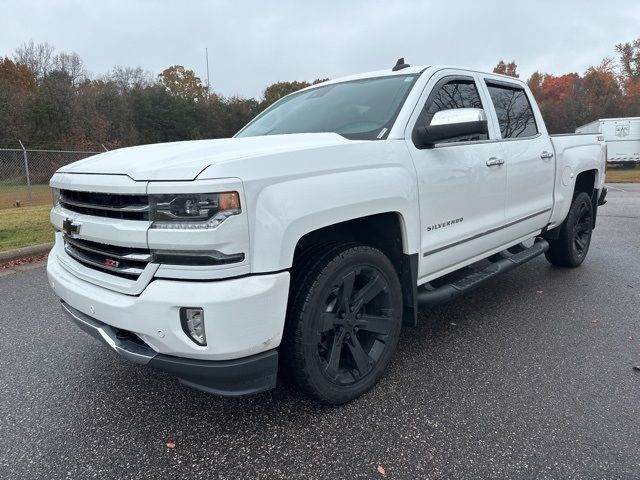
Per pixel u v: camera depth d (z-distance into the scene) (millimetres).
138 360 2289
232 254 2100
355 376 2762
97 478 2199
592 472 2154
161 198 2111
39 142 36781
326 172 2441
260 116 4066
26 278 5656
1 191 15141
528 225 4285
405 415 2623
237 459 2311
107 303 2301
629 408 2643
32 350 3602
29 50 52844
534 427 2488
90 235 2406
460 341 3586
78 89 44500
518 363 3207
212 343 2113
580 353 3338
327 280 2471
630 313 4090
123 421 2648
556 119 47938
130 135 43969
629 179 22359
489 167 3594
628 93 49406
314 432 2496
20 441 2480
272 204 2186
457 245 3361
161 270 2158
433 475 2164
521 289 4820
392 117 3049
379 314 2875
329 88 3801
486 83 3945
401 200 2799
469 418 2582
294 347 2432
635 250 6512
